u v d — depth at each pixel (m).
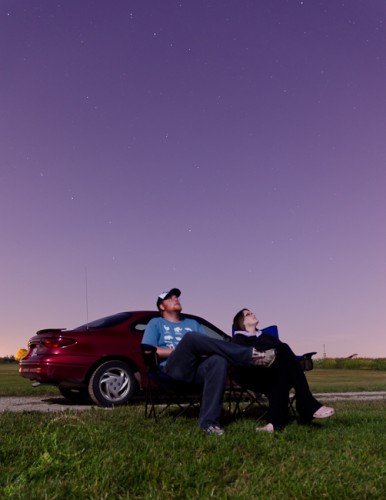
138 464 3.52
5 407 8.06
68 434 4.38
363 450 4.10
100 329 8.40
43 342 8.29
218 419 4.82
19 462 3.50
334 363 27.34
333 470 3.54
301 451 4.08
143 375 8.27
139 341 8.40
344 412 6.54
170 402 5.46
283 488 3.12
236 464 3.63
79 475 3.26
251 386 5.29
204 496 2.96
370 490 3.12
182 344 4.93
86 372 8.07
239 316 5.67
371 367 26.28
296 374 5.15
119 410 6.57
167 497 2.94
